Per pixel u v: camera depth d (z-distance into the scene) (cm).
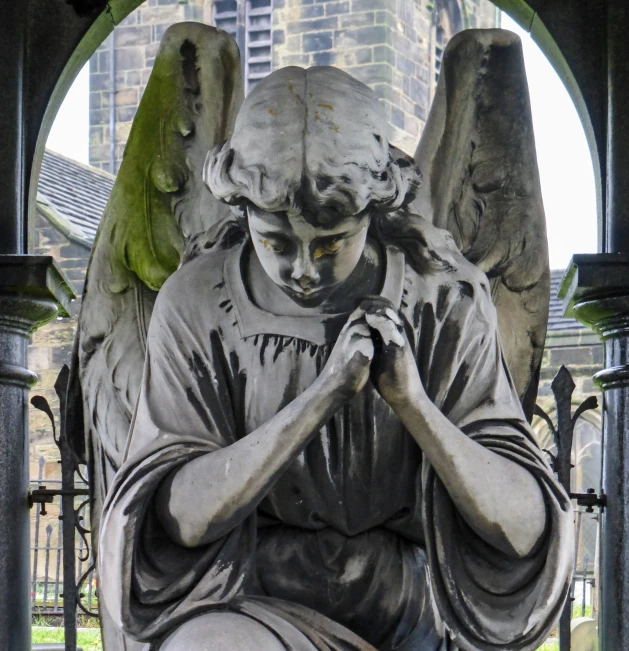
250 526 305
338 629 301
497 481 293
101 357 369
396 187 289
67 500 385
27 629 373
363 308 287
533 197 366
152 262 365
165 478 296
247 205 287
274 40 2098
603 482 373
